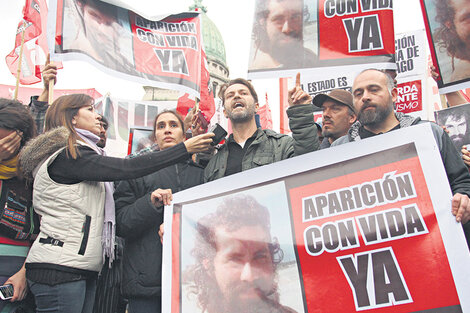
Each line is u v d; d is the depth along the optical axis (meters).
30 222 2.64
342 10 2.77
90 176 2.35
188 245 2.43
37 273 2.28
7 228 2.53
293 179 2.32
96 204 2.49
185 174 2.91
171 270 2.42
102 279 3.05
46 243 2.31
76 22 3.26
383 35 2.70
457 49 3.26
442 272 1.91
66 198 2.36
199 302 2.32
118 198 2.79
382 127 2.80
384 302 1.96
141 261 2.59
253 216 2.35
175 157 2.42
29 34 4.55
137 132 4.86
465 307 1.84
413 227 2.02
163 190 2.58
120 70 3.45
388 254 2.02
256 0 2.93
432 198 2.04
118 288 3.30
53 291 2.26
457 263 1.90
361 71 2.79
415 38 4.72
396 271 1.98
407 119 2.79
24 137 2.66
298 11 2.84
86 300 2.47
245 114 2.95
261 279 2.23
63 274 2.28
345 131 3.71
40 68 4.54
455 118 3.72
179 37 3.80
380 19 2.71
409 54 4.74
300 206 2.26
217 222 2.41
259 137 2.93
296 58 2.78
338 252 2.11
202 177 2.96
